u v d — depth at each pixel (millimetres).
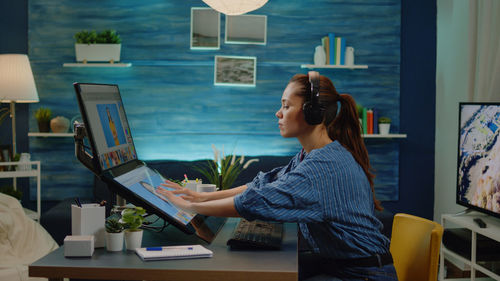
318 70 4137
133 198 1348
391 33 4129
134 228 1325
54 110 4066
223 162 3256
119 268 1147
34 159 4055
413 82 4176
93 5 4047
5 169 3633
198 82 4125
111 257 1239
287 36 4121
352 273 1429
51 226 3270
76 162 4078
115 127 1575
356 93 4152
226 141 4152
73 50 4055
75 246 1232
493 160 2748
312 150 1453
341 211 1374
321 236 1447
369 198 1489
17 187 4051
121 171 1471
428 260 1596
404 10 4145
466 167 3074
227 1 2170
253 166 3957
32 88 3684
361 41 4129
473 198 2984
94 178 3795
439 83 4113
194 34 4090
